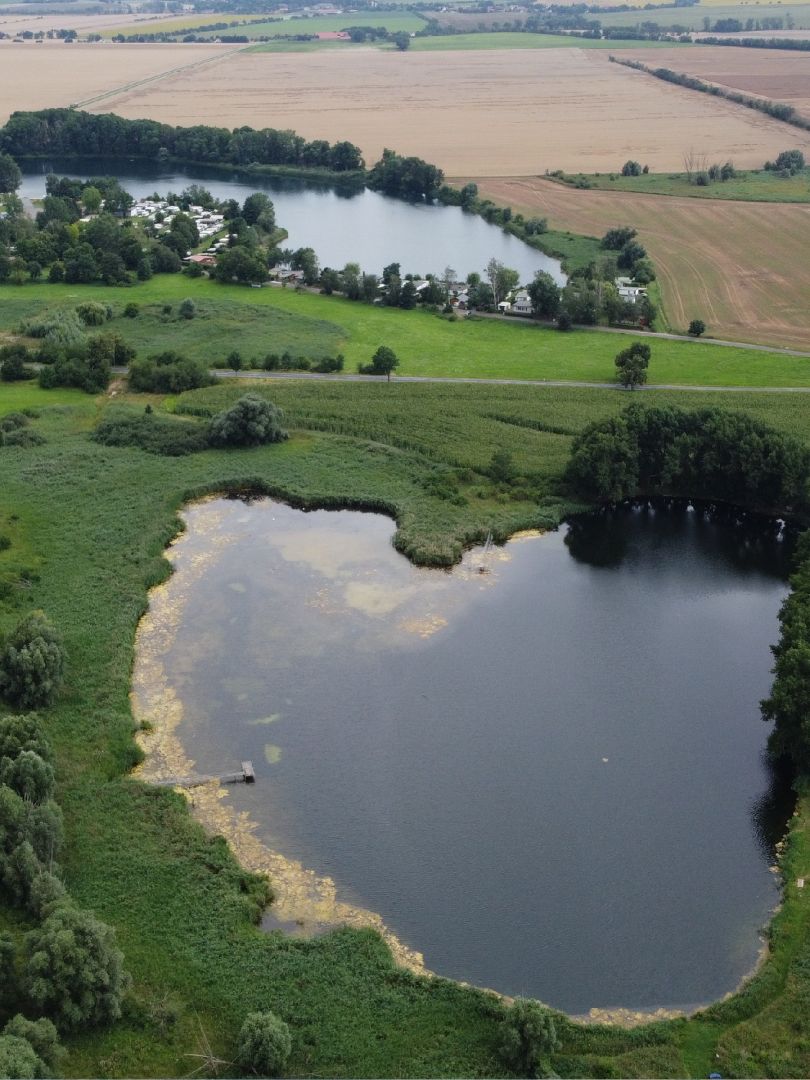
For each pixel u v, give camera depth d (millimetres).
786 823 90875
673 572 131875
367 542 136500
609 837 89875
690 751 100062
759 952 79062
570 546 137500
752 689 108688
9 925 76500
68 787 91875
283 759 97812
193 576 128000
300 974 75188
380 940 78875
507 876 85812
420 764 97688
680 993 75938
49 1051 65562
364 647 114125
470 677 109750
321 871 85812
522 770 97375
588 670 111500
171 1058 68500
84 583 123188
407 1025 71688
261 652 113125
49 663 103312
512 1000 74562
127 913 79562
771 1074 67625
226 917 79625
